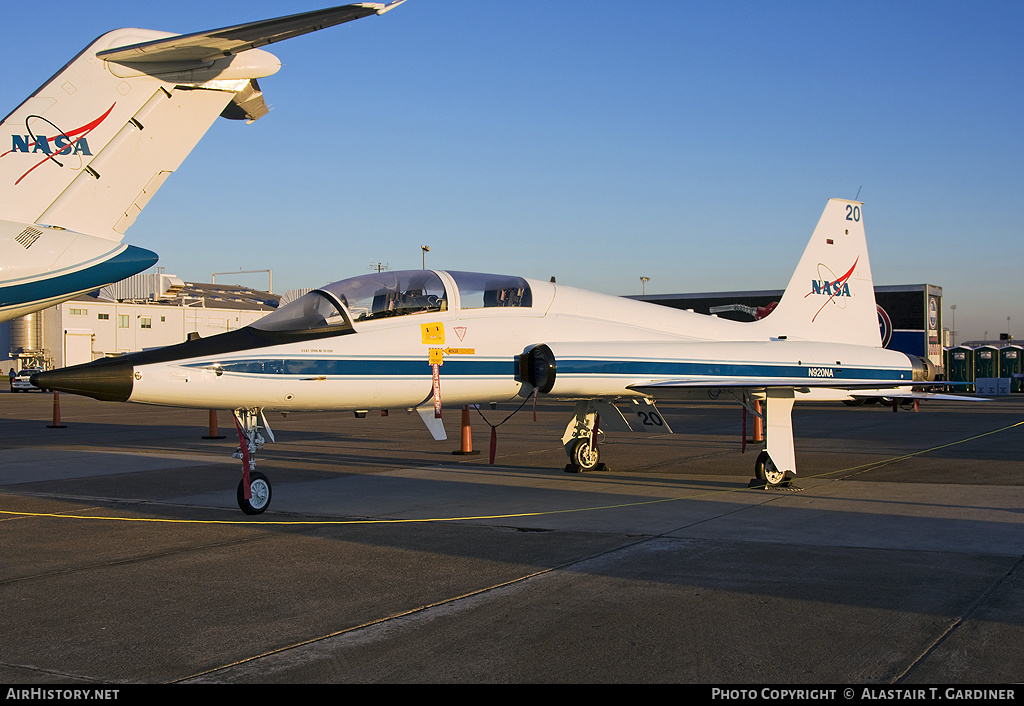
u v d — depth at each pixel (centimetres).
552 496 1042
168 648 478
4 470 1297
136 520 880
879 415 2684
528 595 584
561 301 1192
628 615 536
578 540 770
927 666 446
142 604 566
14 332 5431
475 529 825
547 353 1088
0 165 825
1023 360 4672
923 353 3344
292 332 963
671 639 489
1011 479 1180
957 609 545
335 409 1007
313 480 1199
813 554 708
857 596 578
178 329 5844
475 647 477
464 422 1564
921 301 3344
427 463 1425
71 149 857
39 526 847
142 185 898
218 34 808
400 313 1038
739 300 3647
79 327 5353
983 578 625
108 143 876
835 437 1884
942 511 919
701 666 446
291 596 585
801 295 1402
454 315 1077
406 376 1018
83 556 711
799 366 1253
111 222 883
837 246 1441
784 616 532
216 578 635
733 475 1255
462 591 595
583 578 630
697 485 1143
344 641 488
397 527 837
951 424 2278
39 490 1095
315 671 441
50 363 5125
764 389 1103
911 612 540
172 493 1068
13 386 4481
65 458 1465
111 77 873
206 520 879
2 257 782
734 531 810
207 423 2394
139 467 1338
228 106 987
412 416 2669
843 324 1445
